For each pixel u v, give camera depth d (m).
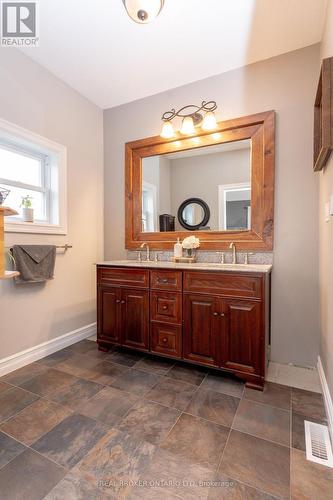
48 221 2.37
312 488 1.01
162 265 2.04
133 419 1.40
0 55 1.86
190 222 2.42
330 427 1.30
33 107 2.11
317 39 1.87
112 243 2.86
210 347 1.83
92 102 2.72
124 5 1.47
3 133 1.91
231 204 2.24
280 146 2.03
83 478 1.04
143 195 2.66
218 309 1.80
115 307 2.23
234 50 1.99
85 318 2.67
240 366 1.73
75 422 1.37
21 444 1.21
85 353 2.28
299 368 1.97
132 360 2.13
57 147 2.32
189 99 2.39
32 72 2.09
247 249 2.15
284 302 2.03
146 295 2.08
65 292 2.44
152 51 2.01
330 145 1.21
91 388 1.70
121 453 1.17
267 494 0.99
